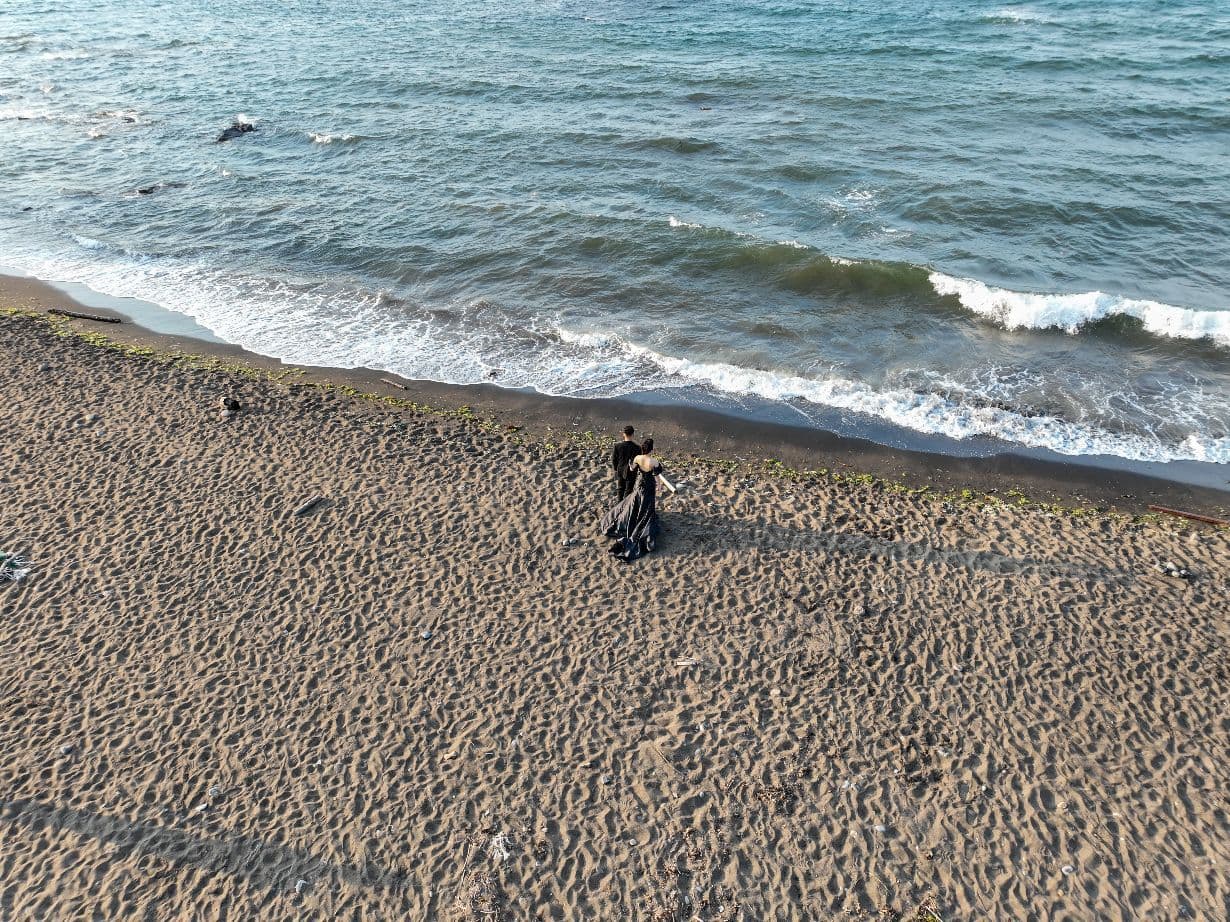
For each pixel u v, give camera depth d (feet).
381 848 27.50
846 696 32.60
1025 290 63.62
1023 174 82.12
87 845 27.58
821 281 66.23
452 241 75.46
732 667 33.81
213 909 25.88
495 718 31.81
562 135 97.40
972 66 119.03
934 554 39.81
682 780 29.55
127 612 36.42
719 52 132.98
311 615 36.29
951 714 31.86
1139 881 26.45
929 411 52.44
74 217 83.05
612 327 62.54
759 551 39.83
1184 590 37.68
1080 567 39.04
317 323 63.93
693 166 88.12
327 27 162.20
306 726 31.50
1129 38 131.23
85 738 31.07
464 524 41.57
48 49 151.33
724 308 64.23
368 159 94.84
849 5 165.78
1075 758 30.22
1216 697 32.42
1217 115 94.89
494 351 60.03
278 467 45.78
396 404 53.06
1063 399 53.01
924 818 28.32
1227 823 28.04
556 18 162.50
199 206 85.05
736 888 26.43
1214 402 52.21
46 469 45.34
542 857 27.25
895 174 83.30
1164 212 73.77
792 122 98.99
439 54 137.39
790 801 28.84
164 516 41.96
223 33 160.56
